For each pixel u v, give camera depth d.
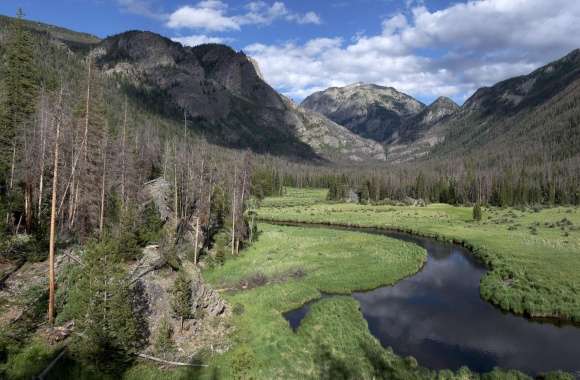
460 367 29.39
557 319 39.00
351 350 31.33
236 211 64.38
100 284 26.22
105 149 50.91
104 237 32.59
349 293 48.22
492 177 167.38
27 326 27.48
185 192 65.38
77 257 37.12
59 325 28.05
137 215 51.50
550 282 46.34
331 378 27.30
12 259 36.22
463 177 182.50
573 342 33.81
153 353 27.77
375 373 28.16
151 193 63.88
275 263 59.31
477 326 37.81
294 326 37.22
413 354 32.03
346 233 88.31
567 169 194.50
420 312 41.84
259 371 27.69
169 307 31.52
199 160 65.81
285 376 27.33
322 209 139.12
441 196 169.00
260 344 31.41
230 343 30.95
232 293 46.06
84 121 45.28
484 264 63.00
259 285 49.44
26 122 50.62
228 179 72.81
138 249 39.50
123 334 25.95
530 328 37.09
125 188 57.62
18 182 50.03
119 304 26.33
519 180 157.38
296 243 75.25
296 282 50.22
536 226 93.50
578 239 72.50
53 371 24.34
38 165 48.28
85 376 24.55
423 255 67.31
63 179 50.03
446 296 47.38
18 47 53.06
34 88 54.41
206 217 62.88
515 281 48.66
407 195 182.12
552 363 30.27
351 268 57.78
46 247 38.88
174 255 36.91
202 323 32.47
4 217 40.59
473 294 47.97
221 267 56.00
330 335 33.91
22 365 24.38
